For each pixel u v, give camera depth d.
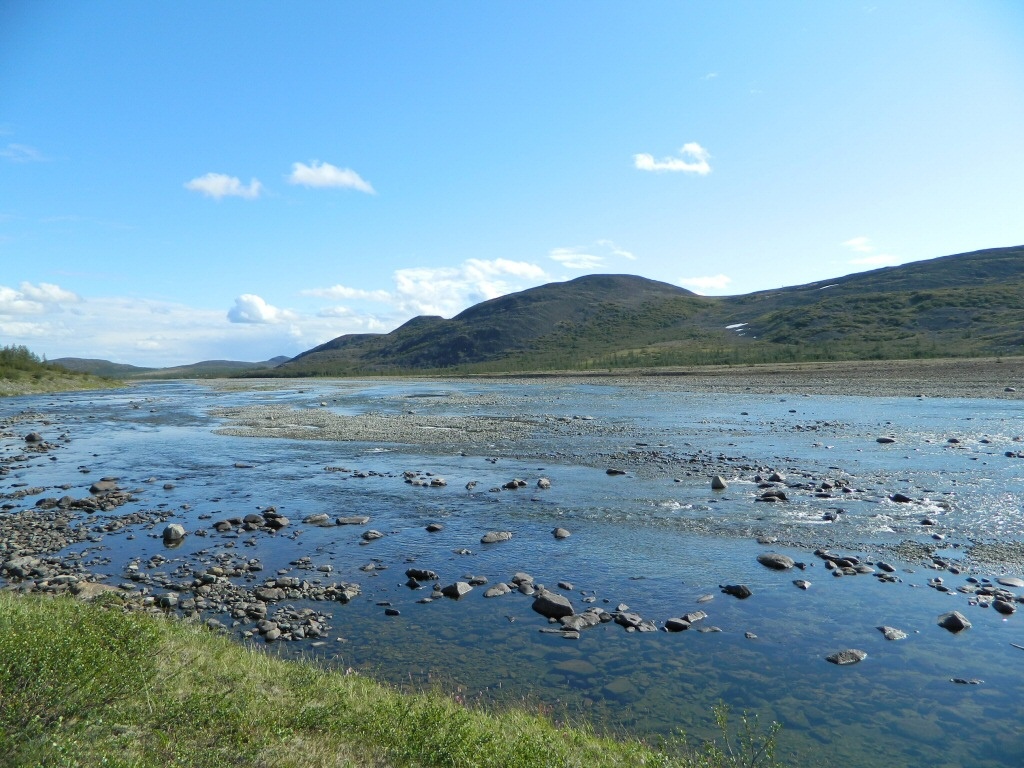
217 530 16.81
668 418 38.41
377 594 12.32
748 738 7.42
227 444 32.34
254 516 17.59
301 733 6.16
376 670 9.19
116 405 60.12
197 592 12.40
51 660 5.89
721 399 50.03
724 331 172.25
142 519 17.97
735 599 11.66
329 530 16.78
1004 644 9.70
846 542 14.67
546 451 27.86
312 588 12.55
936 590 11.82
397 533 16.41
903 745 7.25
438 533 16.33
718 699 8.35
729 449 26.77
